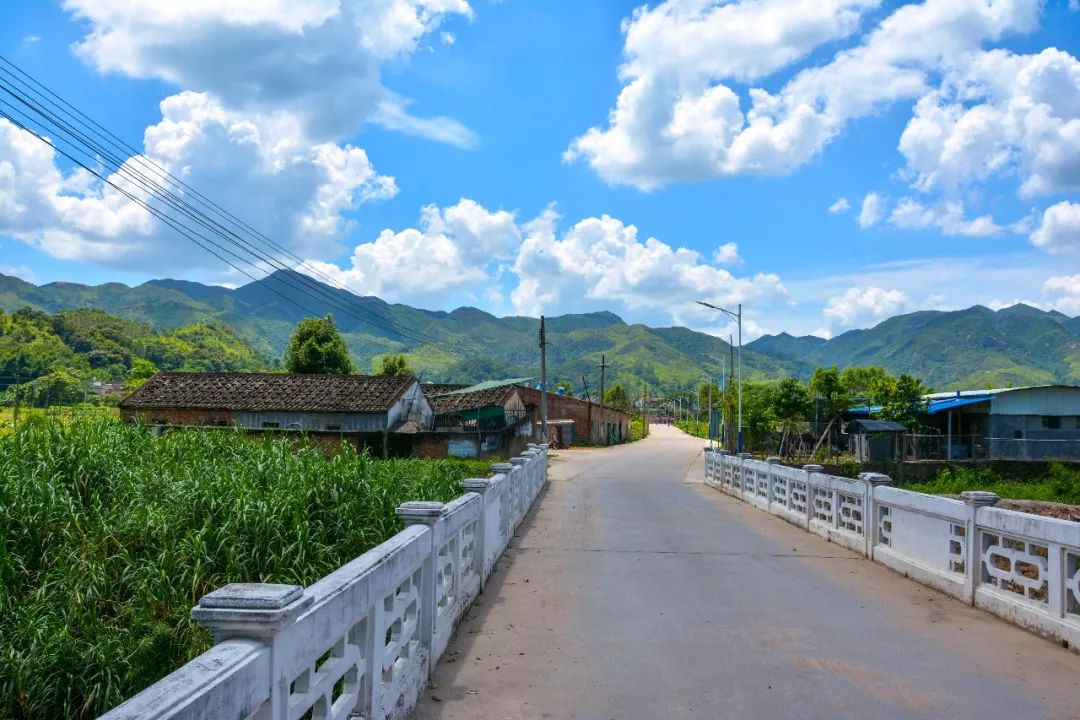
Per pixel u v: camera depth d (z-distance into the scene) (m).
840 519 12.18
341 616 3.55
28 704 6.14
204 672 2.42
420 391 35.97
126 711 2.09
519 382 46.84
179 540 8.52
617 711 5.03
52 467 9.85
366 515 9.75
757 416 46.75
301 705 3.13
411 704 4.95
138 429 13.13
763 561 10.54
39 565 8.12
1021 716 4.94
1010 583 7.61
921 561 9.15
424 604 5.63
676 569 9.94
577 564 10.29
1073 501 26.92
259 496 9.38
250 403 32.31
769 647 6.46
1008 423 38.19
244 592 2.84
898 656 6.18
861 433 38.34
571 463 38.16
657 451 52.03
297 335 47.62
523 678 5.67
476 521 8.41
